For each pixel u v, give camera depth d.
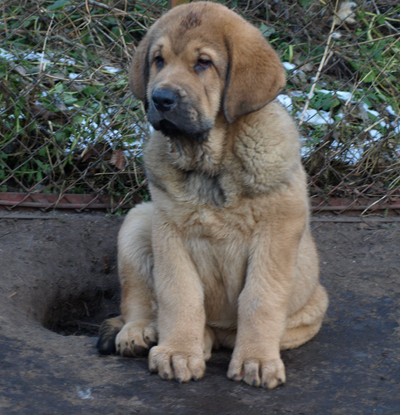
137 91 3.81
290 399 3.09
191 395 3.09
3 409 2.84
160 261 3.57
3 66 5.84
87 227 5.40
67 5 7.02
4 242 5.05
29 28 6.93
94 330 5.04
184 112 3.31
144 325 3.75
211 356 3.79
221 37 3.44
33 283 4.71
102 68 6.49
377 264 5.19
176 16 3.57
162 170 3.54
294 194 3.46
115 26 7.03
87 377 3.26
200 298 3.54
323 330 4.17
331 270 5.14
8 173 5.83
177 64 3.42
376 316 4.35
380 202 5.93
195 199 3.45
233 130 3.46
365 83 6.85
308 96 6.34
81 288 5.13
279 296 3.42
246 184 3.36
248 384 3.24
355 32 7.22
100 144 5.87
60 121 5.94
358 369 3.49
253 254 3.48
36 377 3.20
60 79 6.10
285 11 6.88
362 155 6.08
